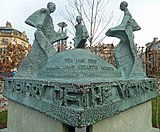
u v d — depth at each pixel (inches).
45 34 165.9
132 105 115.7
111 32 167.3
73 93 77.5
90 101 78.4
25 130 123.8
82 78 103.9
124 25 164.9
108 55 316.2
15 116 140.9
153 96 152.3
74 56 117.7
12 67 286.5
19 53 315.6
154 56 415.2
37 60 154.9
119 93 103.9
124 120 115.0
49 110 90.0
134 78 141.6
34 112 114.1
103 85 88.0
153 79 154.9
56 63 119.2
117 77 132.9
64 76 108.3
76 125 71.8
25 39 1209.4
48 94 94.3
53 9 171.8
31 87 110.3
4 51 323.6
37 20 162.2
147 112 150.4
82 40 151.9
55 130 93.0
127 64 159.8
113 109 93.8
